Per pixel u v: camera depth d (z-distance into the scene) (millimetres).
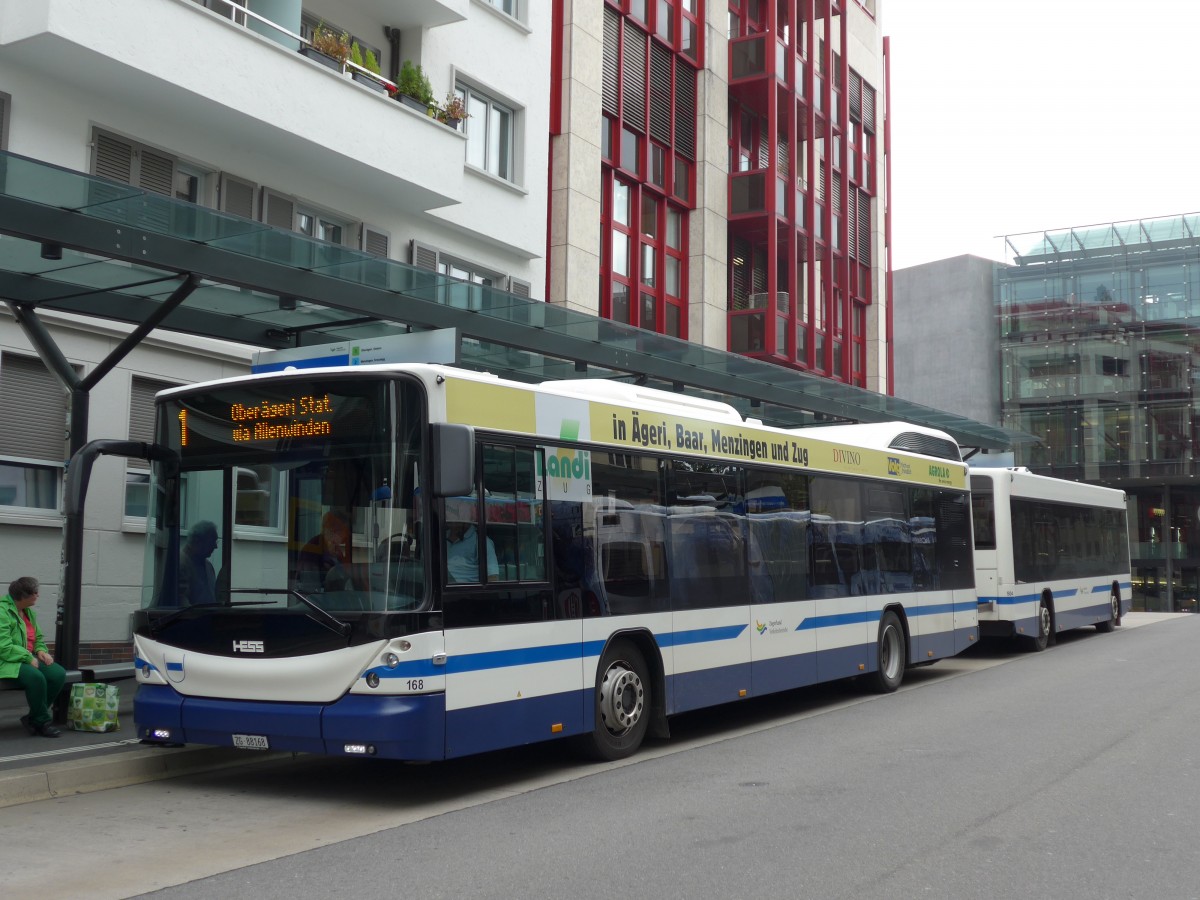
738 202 30625
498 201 21625
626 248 27281
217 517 8906
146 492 16297
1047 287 65188
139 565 16094
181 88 15188
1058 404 64375
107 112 15383
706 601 11461
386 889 6129
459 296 13398
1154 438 61938
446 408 8531
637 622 10438
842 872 6426
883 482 15484
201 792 8859
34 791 8516
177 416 9227
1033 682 16297
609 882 6238
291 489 8656
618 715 10156
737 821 7715
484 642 8641
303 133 16766
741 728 12367
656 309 28359
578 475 9906
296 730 8219
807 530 13508
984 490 20531
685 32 29641
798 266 33406
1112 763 9789
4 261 11055
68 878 6383
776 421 21969
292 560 8539
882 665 15086
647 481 10812
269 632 8430
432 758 8109
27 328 11312
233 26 15773
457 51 21000
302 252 11578
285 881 6309
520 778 9461
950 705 13836
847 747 10820
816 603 13516
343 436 8547
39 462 14922
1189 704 13672
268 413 8836
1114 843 7090
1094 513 26016
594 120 25422
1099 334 63625
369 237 19234
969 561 17875
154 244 10688
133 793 8797
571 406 9922
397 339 9969
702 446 11695
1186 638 24984
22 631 10328
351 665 8133
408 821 7883
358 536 8367
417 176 18641
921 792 8633
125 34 14523
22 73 14477
